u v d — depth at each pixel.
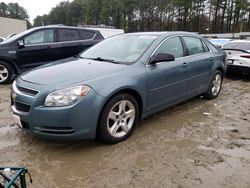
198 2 60.78
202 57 5.11
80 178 2.79
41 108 3.04
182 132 3.95
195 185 2.70
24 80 3.39
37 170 2.92
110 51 4.38
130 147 3.45
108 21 72.00
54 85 3.11
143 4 68.25
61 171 2.91
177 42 4.61
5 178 1.88
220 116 4.69
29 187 2.63
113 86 3.34
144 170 2.94
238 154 3.33
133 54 4.05
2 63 6.89
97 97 3.19
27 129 3.25
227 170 2.97
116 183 2.71
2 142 3.54
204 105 5.33
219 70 5.83
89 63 3.91
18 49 6.96
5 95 5.84
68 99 3.04
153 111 4.11
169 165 3.04
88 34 8.41
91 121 3.18
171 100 4.41
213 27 60.12
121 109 3.54
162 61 3.92
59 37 7.69
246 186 2.69
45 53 7.41
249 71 7.78
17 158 3.15
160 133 3.90
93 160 3.13
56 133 3.09
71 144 3.50
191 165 3.05
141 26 69.50
